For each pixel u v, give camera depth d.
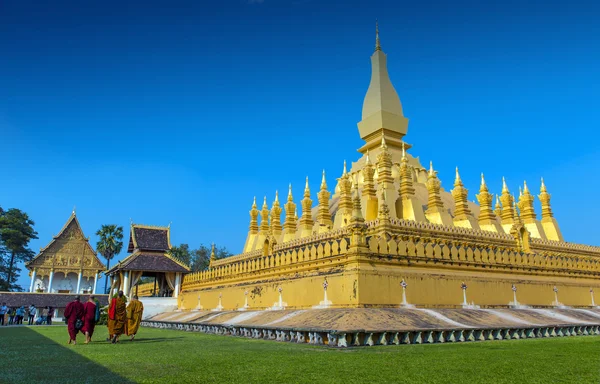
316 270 23.38
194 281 38.88
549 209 41.66
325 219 34.78
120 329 18.11
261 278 28.45
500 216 40.81
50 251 67.75
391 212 30.48
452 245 26.67
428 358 11.87
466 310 22.41
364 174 32.34
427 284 22.55
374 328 16.17
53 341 19.09
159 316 38.47
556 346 15.00
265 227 44.16
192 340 18.38
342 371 9.91
